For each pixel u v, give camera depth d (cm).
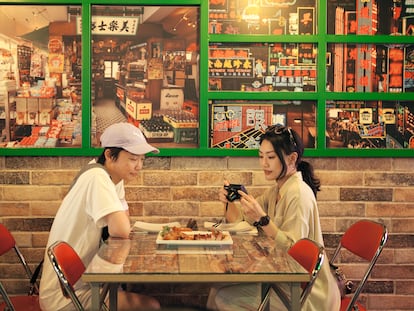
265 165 294
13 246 309
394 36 361
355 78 364
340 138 365
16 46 359
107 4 357
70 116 362
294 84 363
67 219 265
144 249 239
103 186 261
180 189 365
